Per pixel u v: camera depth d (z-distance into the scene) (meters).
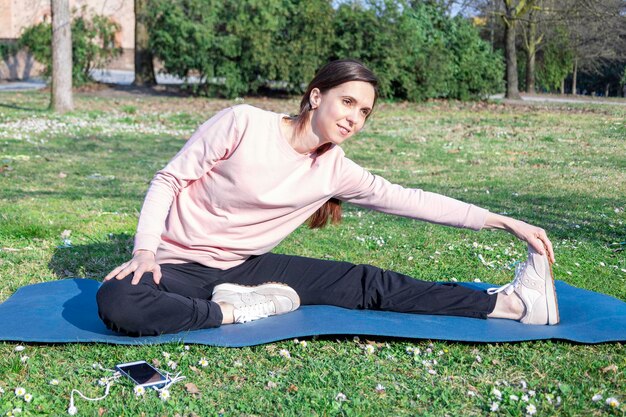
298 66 21.69
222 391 2.93
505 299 3.76
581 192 8.22
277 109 19.25
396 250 5.54
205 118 16.39
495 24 33.03
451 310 3.76
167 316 3.34
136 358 3.19
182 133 13.77
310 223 3.79
